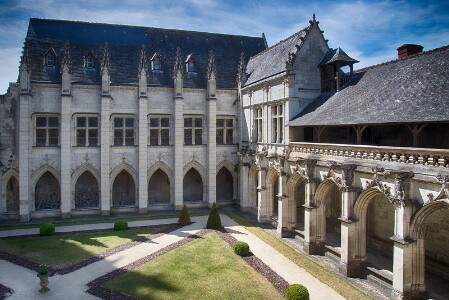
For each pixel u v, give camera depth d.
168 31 39.81
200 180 38.56
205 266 20.53
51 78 32.50
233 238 26.02
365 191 18.61
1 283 18.27
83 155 32.91
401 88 19.67
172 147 35.22
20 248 23.69
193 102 35.97
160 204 35.06
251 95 34.09
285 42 32.25
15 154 31.88
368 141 25.83
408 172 15.79
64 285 18.00
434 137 21.00
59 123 32.78
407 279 15.97
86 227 29.22
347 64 26.33
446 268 19.06
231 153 37.16
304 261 21.75
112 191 35.81
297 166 24.75
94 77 33.66
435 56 20.03
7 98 31.52
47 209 32.84
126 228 28.38
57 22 35.88
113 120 33.88
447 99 16.06
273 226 29.77
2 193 31.52
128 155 34.09
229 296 16.91
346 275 19.47
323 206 23.08
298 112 27.44
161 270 19.88
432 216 20.23
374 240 23.80
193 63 37.28
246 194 34.97
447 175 13.95
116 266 20.50
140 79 33.62
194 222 30.88
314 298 16.88
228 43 41.53
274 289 17.72
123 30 38.12
